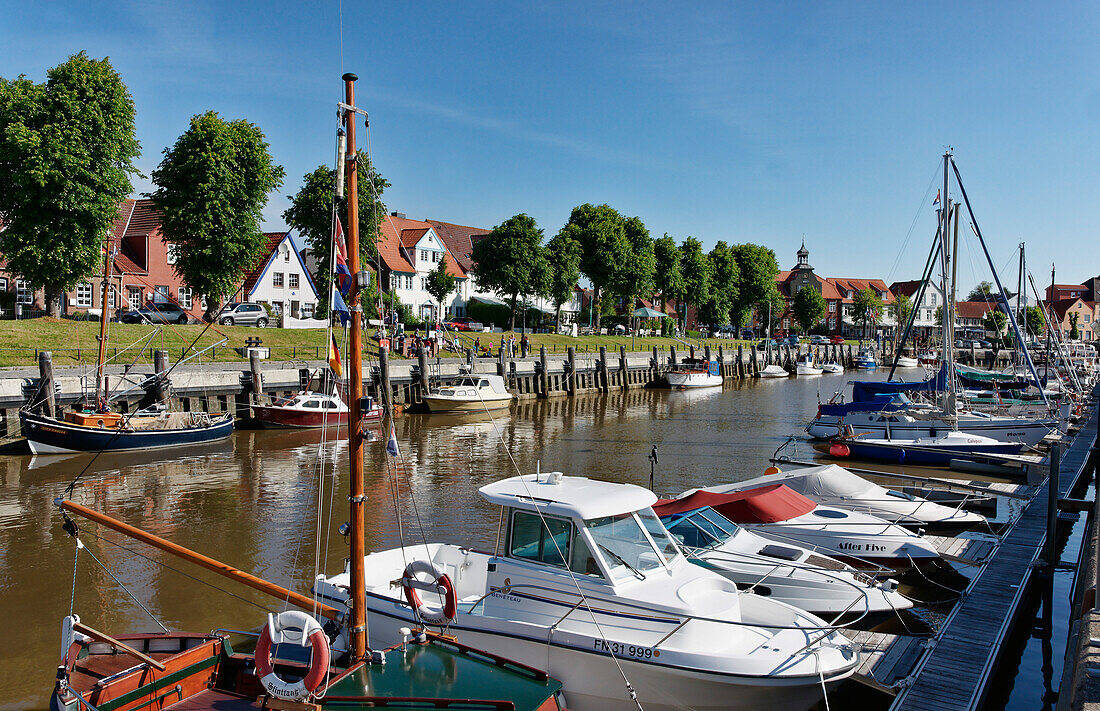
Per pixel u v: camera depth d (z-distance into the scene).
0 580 13.84
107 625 11.94
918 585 13.74
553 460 26.47
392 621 9.66
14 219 34.34
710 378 58.97
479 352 50.53
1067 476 21.88
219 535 16.75
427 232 68.69
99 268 37.69
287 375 35.00
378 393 35.53
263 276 56.12
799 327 113.75
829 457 27.17
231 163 41.88
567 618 8.90
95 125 35.28
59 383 27.27
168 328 38.91
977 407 33.56
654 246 81.88
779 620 9.38
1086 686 7.59
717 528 12.98
